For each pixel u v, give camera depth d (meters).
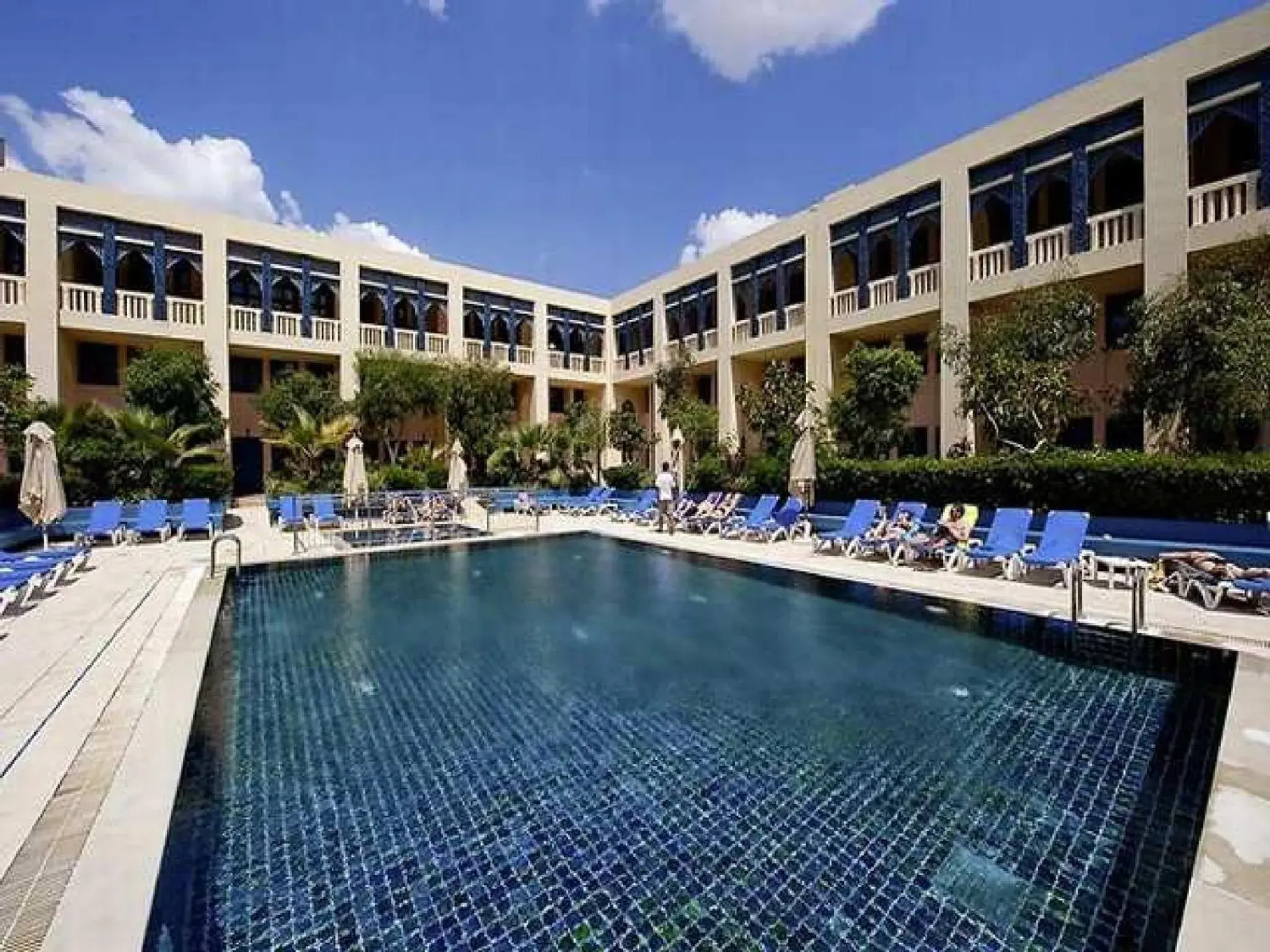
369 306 25.14
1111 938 2.62
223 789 3.88
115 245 18.59
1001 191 14.23
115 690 4.92
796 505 13.55
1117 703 5.01
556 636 7.25
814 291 18.69
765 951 2.60
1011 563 8.70
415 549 12.67
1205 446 10.21
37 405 14.90
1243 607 6.84
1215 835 2.82
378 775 4.05
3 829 3.05
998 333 12.30
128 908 2.50
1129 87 11.94
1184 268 11.22
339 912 2.83
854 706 5.15
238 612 8.25
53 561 8.93
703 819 3.57
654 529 15.84
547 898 2.93
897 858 3.19
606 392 29.77
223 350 20.14
